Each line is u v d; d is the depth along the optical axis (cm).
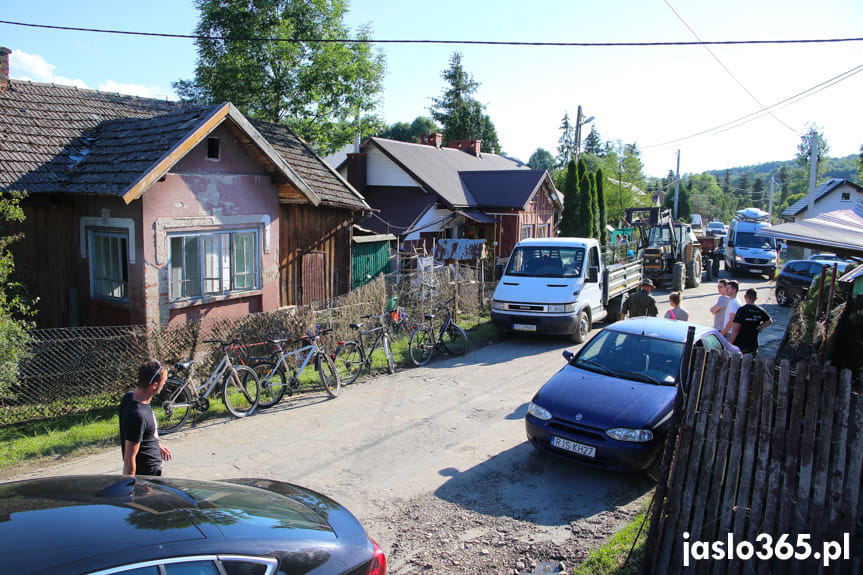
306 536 305
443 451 693
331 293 1426
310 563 289
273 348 912
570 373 706
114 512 273
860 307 710
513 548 481
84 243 976
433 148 2738
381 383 996
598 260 1418
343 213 1445
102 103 1239
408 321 1280
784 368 371
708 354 401
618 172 4634
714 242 2964
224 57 2356
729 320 985
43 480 314
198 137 914
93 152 1024
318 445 707
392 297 1369
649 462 590
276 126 1558
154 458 455
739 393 387
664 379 667
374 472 631
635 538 459
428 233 2198
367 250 1634
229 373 810
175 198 925
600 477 627
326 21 2519
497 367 1107
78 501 282
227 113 946
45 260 969
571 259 1359
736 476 390
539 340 1359
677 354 698
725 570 393
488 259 2208
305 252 1338
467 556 469
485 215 2391
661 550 416
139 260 893
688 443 407
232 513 300
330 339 1078
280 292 1274
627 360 709
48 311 977
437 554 471
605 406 621
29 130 1038
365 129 2752
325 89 2508
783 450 373
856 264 1230
